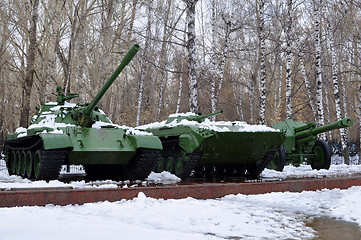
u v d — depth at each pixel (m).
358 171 17.19
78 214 7.39
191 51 20.14
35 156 12.98
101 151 12.30
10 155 16.95
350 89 39.03
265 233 6.16
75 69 32.28
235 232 6.20
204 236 5.63
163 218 7.10
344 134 25.77
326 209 8.34
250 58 36.50
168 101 51.53
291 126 19.20
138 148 12.76
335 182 11.62
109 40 27.67
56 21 19.25
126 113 42.16
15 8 31.88
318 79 24.50
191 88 20.06
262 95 24.20
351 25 31.67
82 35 24.80
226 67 43.34
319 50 24.66
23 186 10.09
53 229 5.69
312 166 18.73
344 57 37.62
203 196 9.88
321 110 24.28
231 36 37.31
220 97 43.94
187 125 13.91
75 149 12.02
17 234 5.20
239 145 13.67
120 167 14.56
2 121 36.75
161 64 33.25
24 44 36.81
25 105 19.70
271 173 16.20
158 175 14.61
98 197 8.88
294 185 11.02
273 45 36.69
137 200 8.89
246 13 32.53
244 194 10.39
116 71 11.52
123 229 5.91
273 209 8.31
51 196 8.45
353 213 7.75
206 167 16.20
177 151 15.20
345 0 28.42
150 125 17.44
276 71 43.56
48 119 14.07
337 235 6.11
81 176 15.58
